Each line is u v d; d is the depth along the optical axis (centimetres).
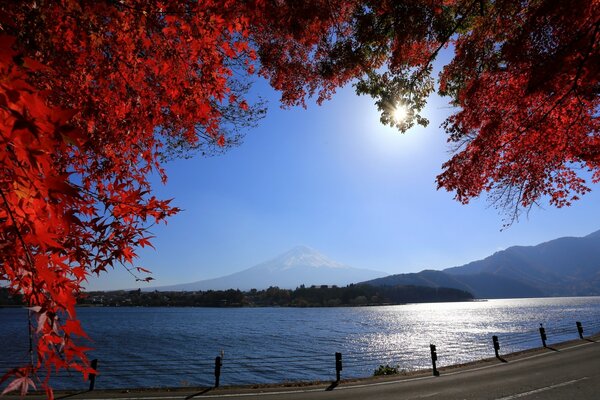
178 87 342
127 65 307
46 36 230
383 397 1084
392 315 17062
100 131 307
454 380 1307
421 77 628
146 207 226
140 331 8462
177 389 1226
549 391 1034
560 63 421
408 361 3597
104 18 278
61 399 1057
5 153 117
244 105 478
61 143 122
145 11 299
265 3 445
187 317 17200
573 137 591
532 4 479
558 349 1917
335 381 1390
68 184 127
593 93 489
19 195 129
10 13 207
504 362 1659
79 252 209
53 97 257
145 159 365
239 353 4588
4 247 130
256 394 1168
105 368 3409
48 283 143
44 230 136
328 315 18612
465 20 564
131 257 227
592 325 5850
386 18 564
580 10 385
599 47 416
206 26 325
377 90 657
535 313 13550
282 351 4756
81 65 266
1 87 110
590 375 1212
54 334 150
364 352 4516
